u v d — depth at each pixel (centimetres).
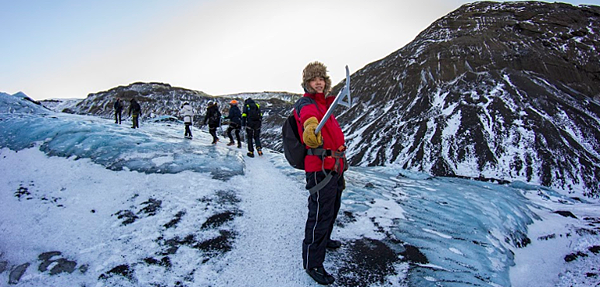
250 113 709
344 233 330
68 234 314
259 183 495
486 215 400
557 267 332
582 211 552
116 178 446
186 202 383
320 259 242
